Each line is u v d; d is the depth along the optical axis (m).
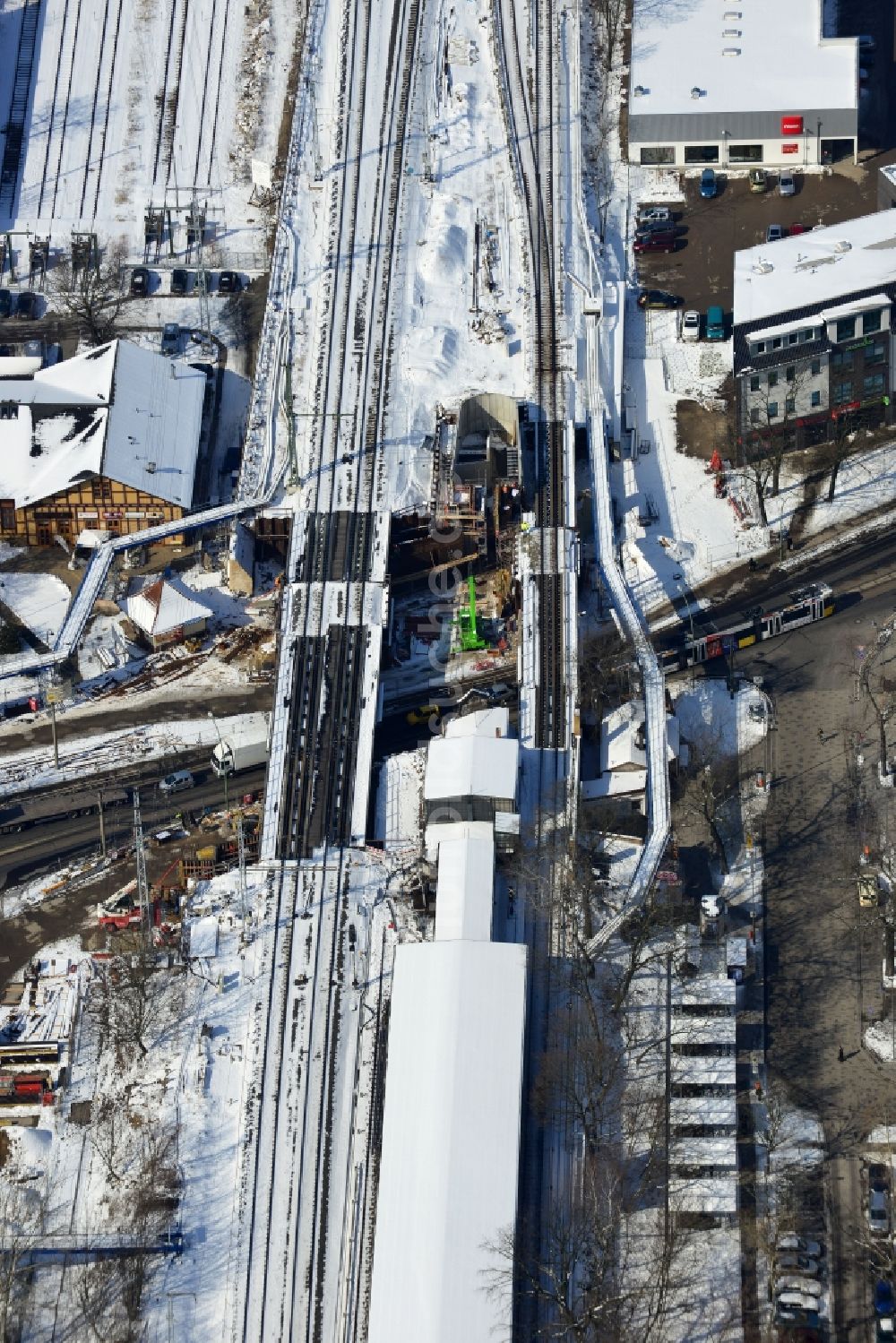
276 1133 188.75
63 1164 190.62
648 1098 188.12
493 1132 179.38
